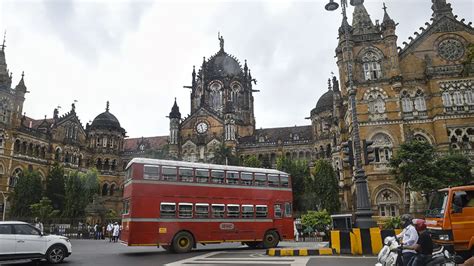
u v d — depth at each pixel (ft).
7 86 213.87
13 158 209.97
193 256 77.00
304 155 265.34
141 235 81.05
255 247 102.53
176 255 79.92
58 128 250.78
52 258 65.46
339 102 208.64
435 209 59.88
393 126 156.56
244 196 95.35
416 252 39.27
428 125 157.48
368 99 161.79
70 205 196.65
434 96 157.99
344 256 68.85
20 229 63.93
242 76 318.45
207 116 279.49
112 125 290.56
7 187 202.90
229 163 226.38
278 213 99.40
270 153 269.85
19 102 218.79
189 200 87.97
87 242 136.77
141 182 83.87
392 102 159.22
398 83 159.33
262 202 97.60
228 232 90.79
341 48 175.42
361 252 70.18
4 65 219.00
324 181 185.37
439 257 37.73
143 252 89.20
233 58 331.57
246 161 229.45
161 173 86.69
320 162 194.29
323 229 140.77
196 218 87.76
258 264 60.13
